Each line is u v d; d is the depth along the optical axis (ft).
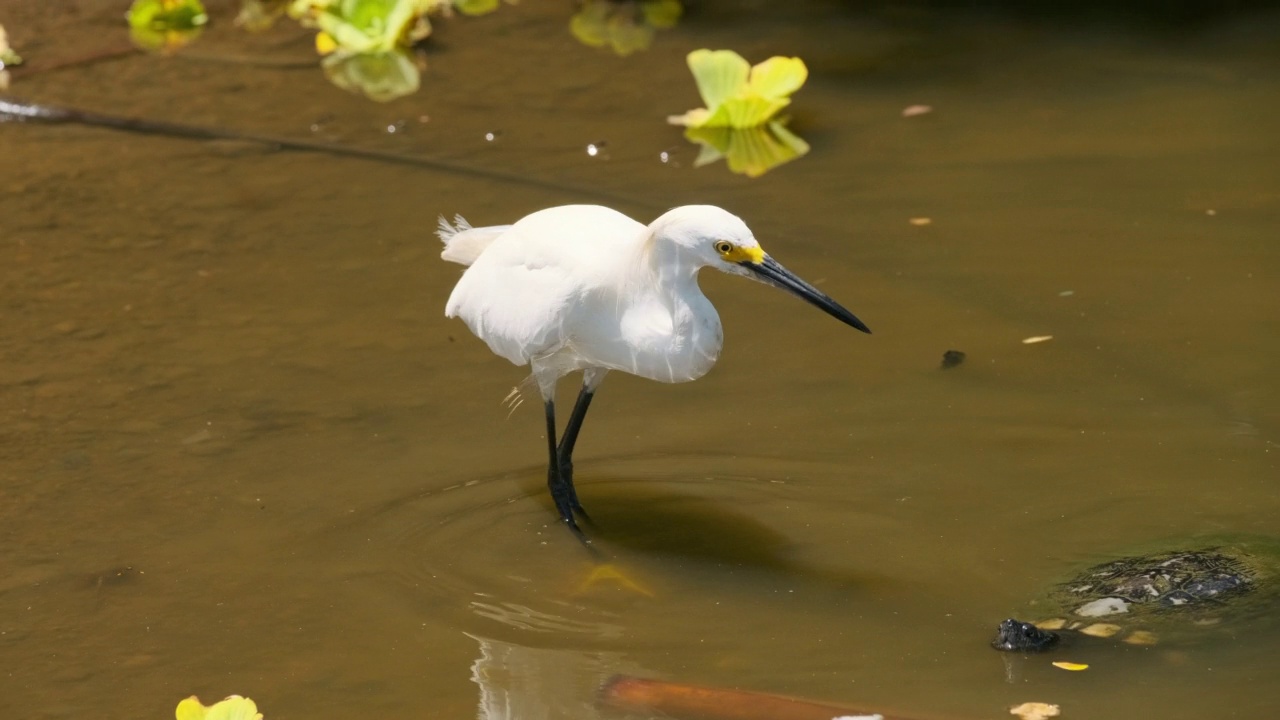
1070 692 23.76
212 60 58.18
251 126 51.98
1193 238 41.96
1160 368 35.55
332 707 24.50
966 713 23.31
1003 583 27.76
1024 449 32.58
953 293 39.73
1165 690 23.58
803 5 64.13
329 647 26.40
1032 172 46.91
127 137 51.01
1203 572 26.71
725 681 24.89
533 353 30.94
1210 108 51.08
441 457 33.45
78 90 54.95
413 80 56.24
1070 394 34.71
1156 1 62.59
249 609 27.66
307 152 49.85
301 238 44.04
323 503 31.45
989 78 55.26
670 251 28.73
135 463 32.94
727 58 51.37
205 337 38.63
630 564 29.14
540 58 58.29
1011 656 25.00
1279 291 38.70
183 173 48.29
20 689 25.26
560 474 31.12
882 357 36.96
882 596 27.55
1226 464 31.40
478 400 35.94
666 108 53.11
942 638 25.95
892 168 47.62
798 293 28.12
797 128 51.34
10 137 51.03
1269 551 27.58
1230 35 58.23
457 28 61.93
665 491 31.89
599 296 29.78
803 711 23.48
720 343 29.53
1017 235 42.80
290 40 60.59
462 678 25.31
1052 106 52.24
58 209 45.78
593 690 24.79
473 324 32.24
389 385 36.50
